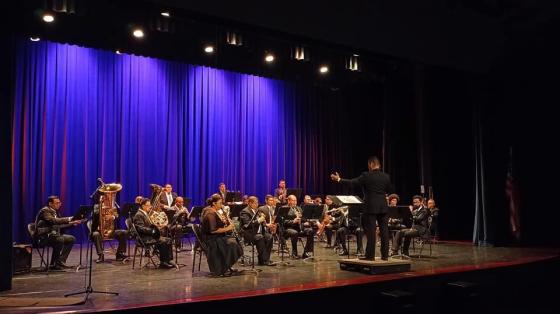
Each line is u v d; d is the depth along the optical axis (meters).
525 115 9.85
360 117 14.54
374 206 6.50
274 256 8.34
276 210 7.35
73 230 10.23
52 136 10.16
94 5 7.57
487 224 9.93
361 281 5.80
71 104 10.45
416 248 9.42
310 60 9.76
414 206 8.52
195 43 9.02
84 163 10.52
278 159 13.66
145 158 11.51
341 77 11.17
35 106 9.98
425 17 8.09
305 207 7.38
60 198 10.17
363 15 7.66
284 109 13.89
